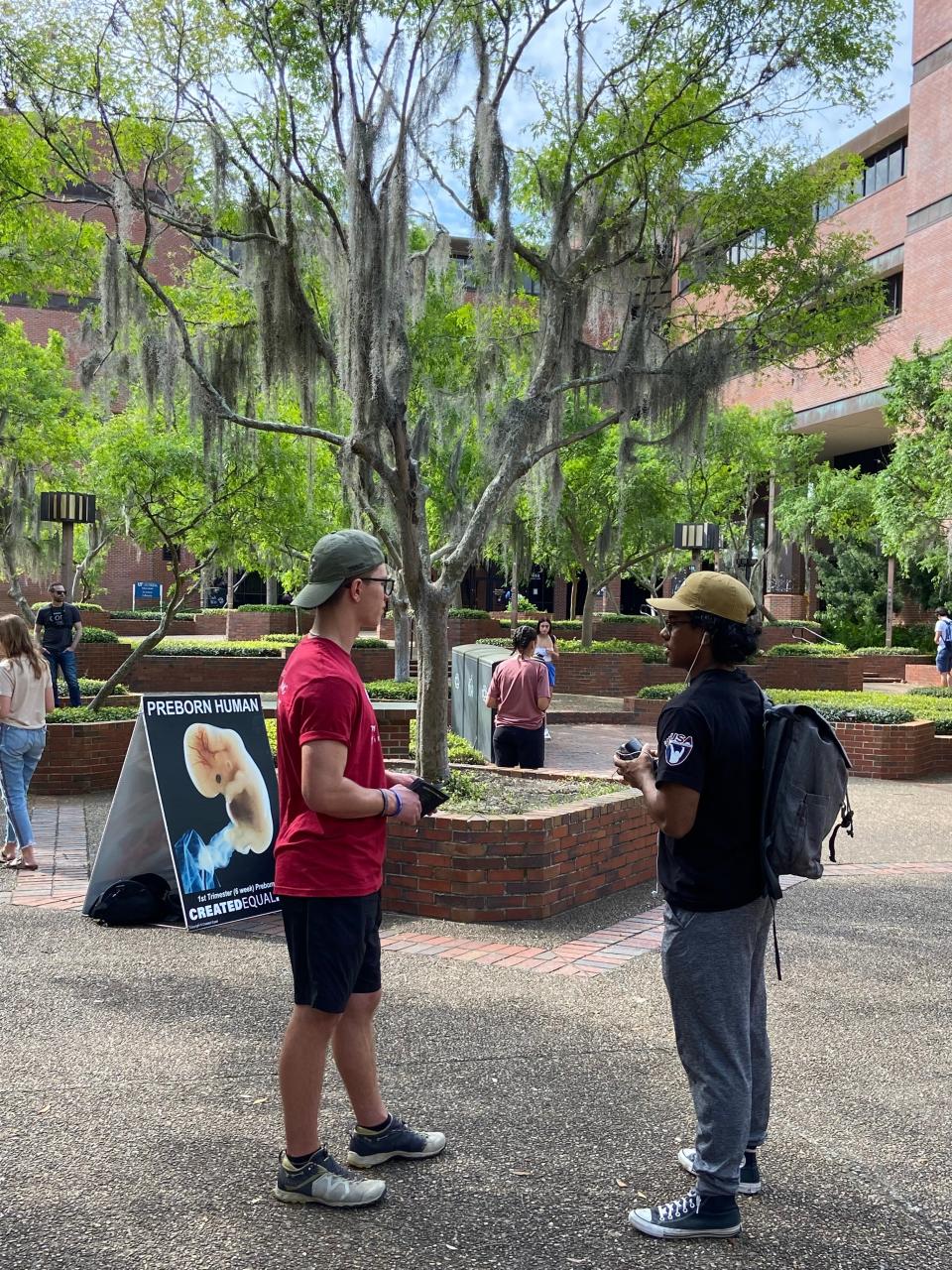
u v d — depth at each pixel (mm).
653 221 10320
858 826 11023
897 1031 5125
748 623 3439
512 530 22453
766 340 10531
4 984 5523
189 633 40719
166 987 5516
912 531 25484
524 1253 3189
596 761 15008
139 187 9727
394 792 3424
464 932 6660
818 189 10664
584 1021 5137
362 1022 3635
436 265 9820
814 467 37281
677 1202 3352
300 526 14820
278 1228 3281
